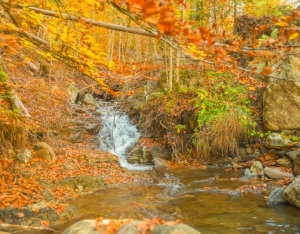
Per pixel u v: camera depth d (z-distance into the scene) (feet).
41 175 24.21
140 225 9.30
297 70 29.99
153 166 32.81
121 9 8.45
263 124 32.22
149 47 55.36
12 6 10.41
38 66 39.63
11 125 24.66
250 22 36.19
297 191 18.85
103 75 16.10
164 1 5.32
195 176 28.73
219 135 32.48
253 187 23.63
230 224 16.60
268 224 16.46
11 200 18.61
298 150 28.22
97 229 9.47
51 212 17.46
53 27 11.28
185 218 17.88
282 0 38.19
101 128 40.01
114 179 27.32
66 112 39.32
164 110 36.91
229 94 34.42
